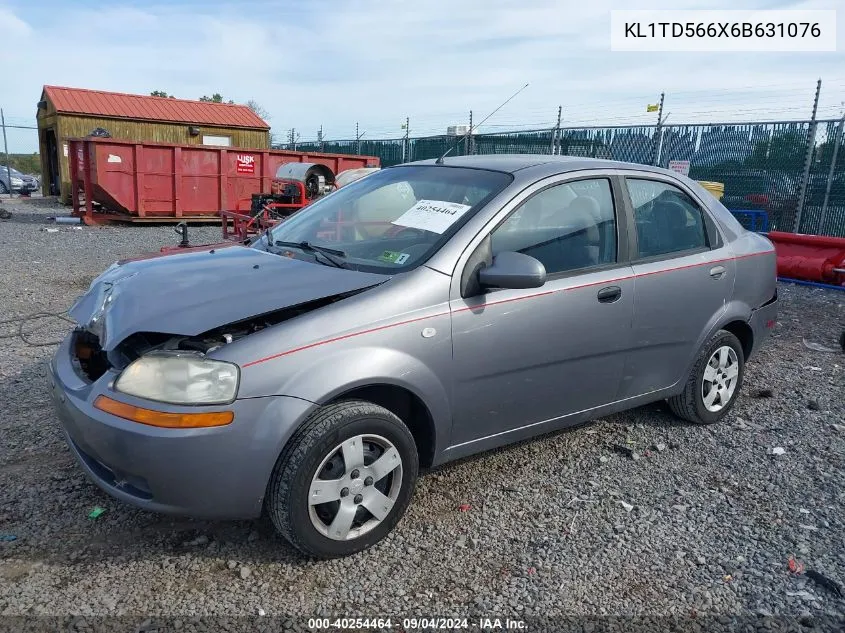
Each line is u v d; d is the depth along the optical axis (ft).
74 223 54.34
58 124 67.82
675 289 13.55
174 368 9.00
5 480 11.90
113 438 8.98
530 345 11.41
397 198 12.88
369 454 10.05
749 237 15.87
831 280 31.91
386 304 10.03
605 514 11.53
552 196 12.20
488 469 13.03
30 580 9.32
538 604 9.21
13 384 16.40
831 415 16.20
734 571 10.04
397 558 10.14
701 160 46.78
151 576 9.52
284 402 9.12
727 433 14.99
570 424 12.80
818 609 9.27
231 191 56.85
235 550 10.19
